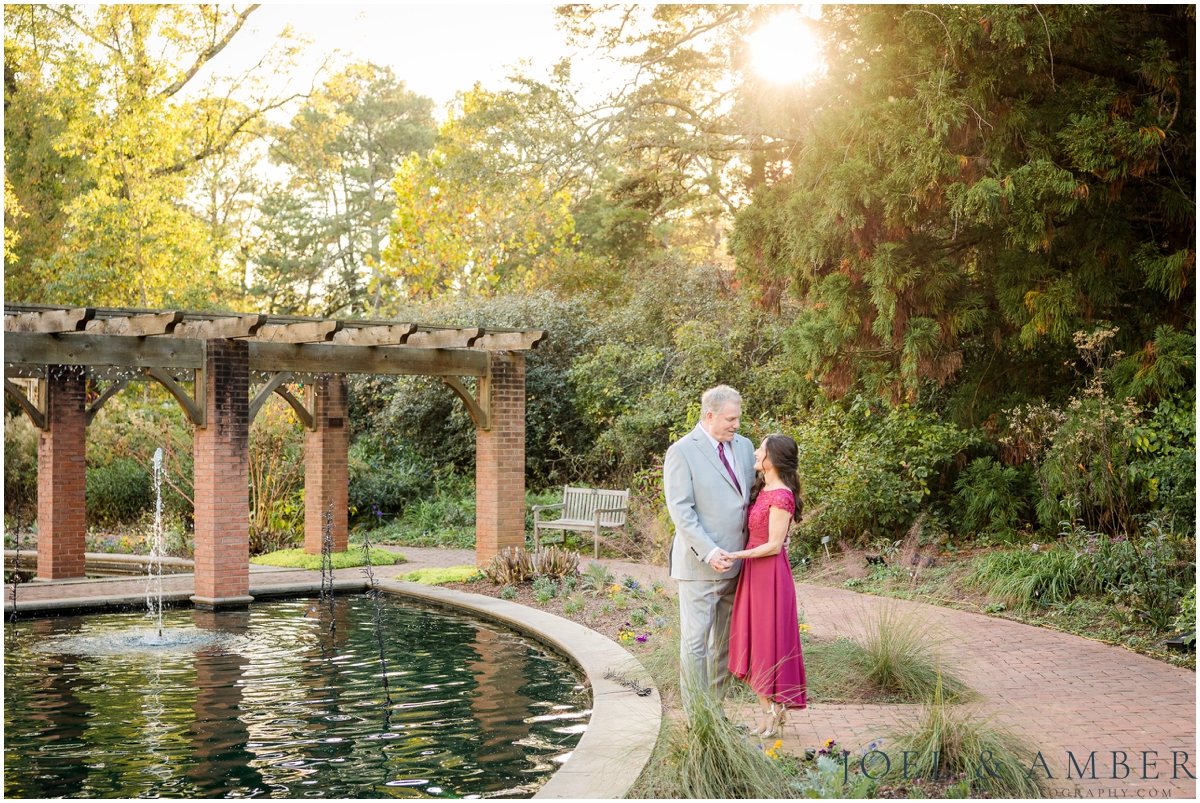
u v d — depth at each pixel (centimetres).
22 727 572
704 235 3231
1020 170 820
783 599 485
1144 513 893
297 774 486
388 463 1881
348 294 3584
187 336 1064
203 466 1045
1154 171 848
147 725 576
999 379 1117
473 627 896
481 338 1213
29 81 2423
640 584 969
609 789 412
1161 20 898
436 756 512
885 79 920
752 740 464
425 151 3731
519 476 1237
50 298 2227
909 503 1102
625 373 1658
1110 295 902
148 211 2305
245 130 2609
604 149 1930
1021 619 789
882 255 932
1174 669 627
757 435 1227
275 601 1068
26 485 1784
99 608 1007
